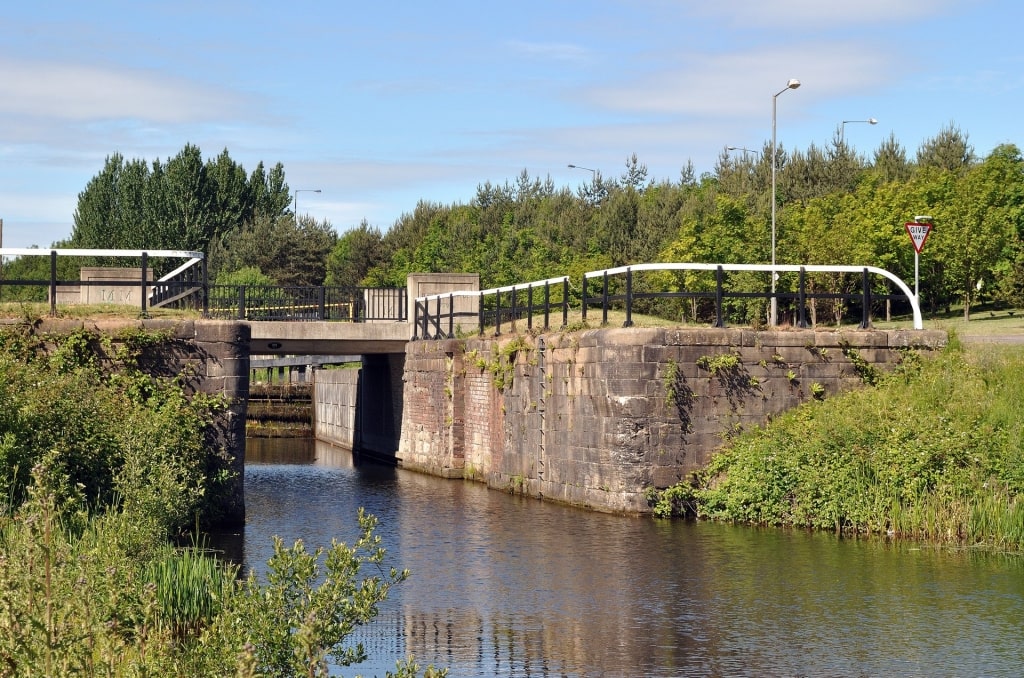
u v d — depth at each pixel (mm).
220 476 20656
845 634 13578
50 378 18938
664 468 22266
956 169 57688
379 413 39844
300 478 32031
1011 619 14195
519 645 13289
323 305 35906
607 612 14766
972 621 14109
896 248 41625
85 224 85875
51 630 9070
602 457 22984
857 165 62875
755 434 22375
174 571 14172
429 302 35375
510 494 27156
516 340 27281
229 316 36406
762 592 15758
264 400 53625
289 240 75750
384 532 21062
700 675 12078
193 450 20188
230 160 83688
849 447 20578
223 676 8578
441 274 35656
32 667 8695
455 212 74125
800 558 18000
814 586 16047
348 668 12352
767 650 12953
